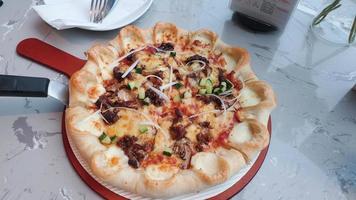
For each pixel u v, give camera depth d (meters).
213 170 0.32
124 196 0.31
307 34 0.51
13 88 0.34
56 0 0.48
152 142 0.35
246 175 0.34
